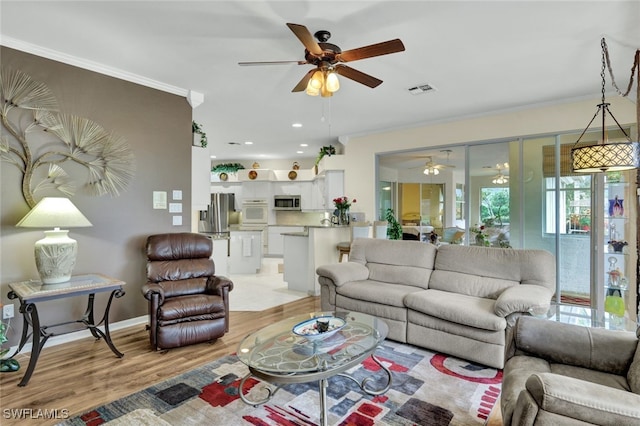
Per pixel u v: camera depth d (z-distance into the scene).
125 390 2.38
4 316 2.90
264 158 9.50
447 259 3.54
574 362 1.78
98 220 3.44
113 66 3.44
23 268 3.01
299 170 9.04
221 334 3.27
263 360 1.95
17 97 2.95
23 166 3.01
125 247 3.63
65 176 3.23
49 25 2.66
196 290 3.45
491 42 2.96
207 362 2.82
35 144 3.07
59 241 2.84
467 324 2.75
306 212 9.34
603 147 2.19
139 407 2.17
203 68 3.48
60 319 3.24
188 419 2.05
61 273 2.83
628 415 1.13
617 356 1.71
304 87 2.98
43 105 3.09
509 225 5.01
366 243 4.20
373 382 2.48
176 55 3.19
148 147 3.81
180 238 3.65
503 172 5.05
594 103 4.34
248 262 6.81
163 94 3.94
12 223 2.96
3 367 2.61
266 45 3.00
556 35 2.84
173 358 2.90
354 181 6.60
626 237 4.19
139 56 3.21
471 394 2.32
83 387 2.41
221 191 9.32
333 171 6.80
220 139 7.01
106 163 3.49
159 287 3.11
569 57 3.26
